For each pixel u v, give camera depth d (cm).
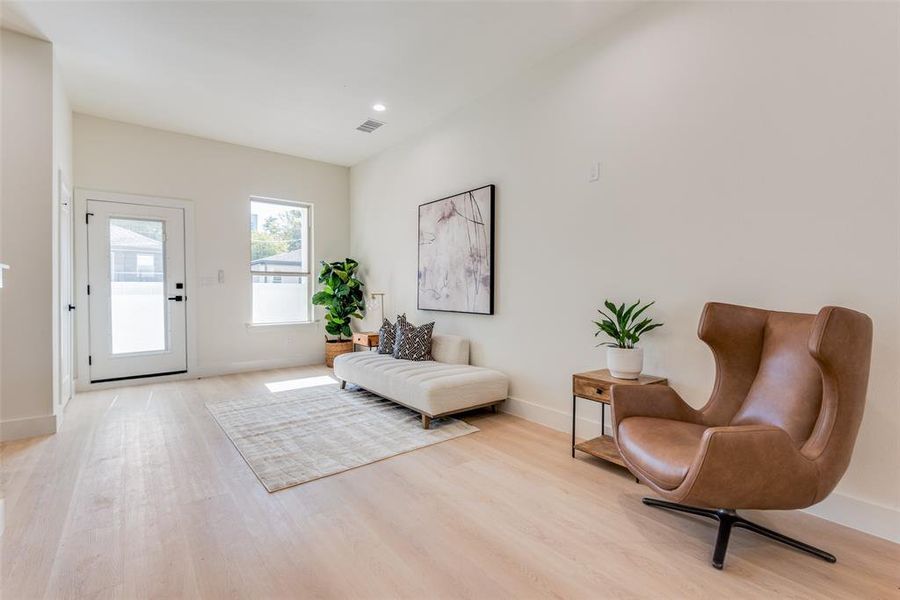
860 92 183
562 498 211
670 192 249
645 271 262
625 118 271
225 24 277
